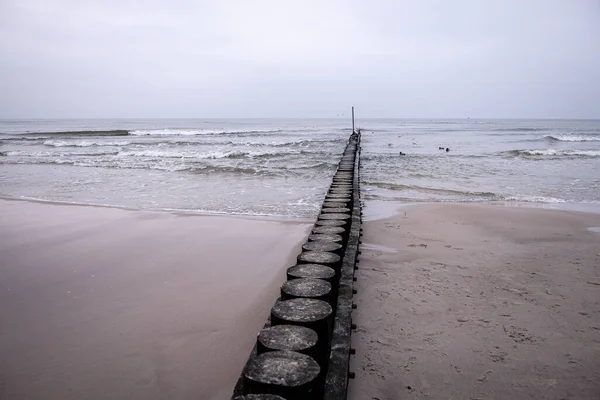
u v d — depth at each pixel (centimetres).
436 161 1736
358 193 786
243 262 483
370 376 254
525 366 264
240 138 3519
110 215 736
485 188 1080
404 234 600
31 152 2072
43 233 617
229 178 1236
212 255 510
